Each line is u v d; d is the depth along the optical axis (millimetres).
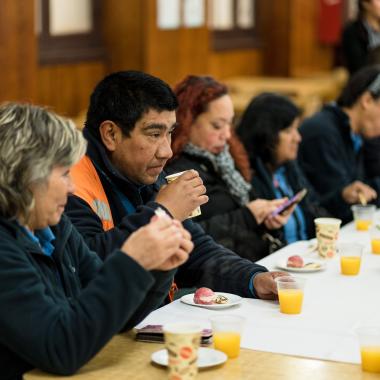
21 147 2221
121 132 3066
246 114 4660
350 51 8328
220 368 2252
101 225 3020
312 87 9906
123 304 2215
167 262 2410
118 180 3111
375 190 5477
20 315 2188
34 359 2199
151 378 2201
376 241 3756
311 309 2826
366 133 5352
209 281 3180
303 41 11383
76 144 2287
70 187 2314
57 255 2465
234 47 10453
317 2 11625
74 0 7906
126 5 8211
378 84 5238
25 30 6855
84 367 2273
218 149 4203
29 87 6973
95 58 8148
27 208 2248
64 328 2191
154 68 8430
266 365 2281
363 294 3037
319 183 5293
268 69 11242
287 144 4594
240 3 10672
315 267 3412
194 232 3285
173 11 8695
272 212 4176
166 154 3090
